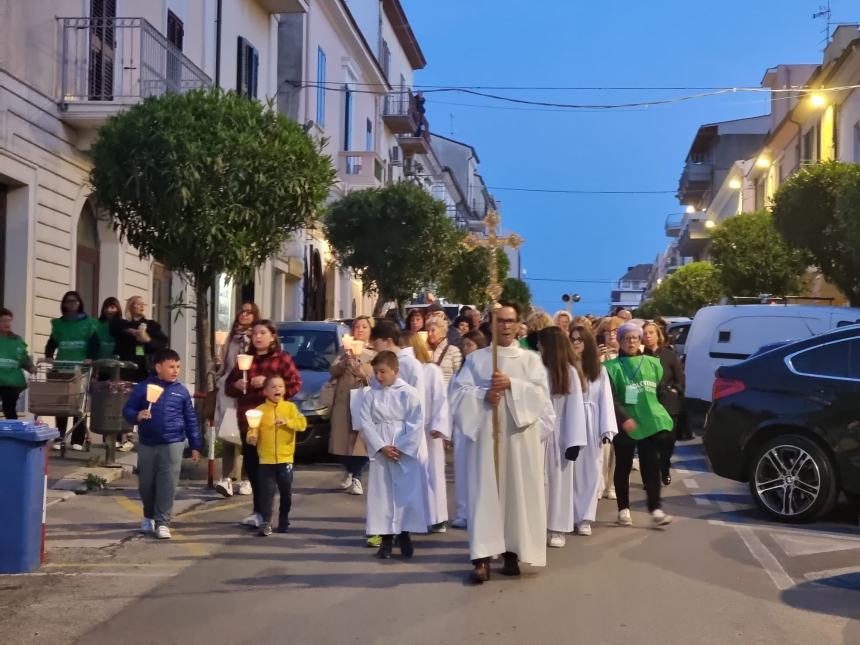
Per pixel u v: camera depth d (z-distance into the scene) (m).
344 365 11.73
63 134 16.20
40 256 15.57
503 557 8.17
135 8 18.28
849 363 10.29
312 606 7.11
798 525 10.20
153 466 9.46
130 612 6.98
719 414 10.80
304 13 27.28
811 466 10.16
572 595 7.36
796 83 47.31
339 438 11.85
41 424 8.35
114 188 13.02
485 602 7.18
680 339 24.31
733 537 9.51
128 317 14.90
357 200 28.64
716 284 39.53
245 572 8.14
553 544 9.03
